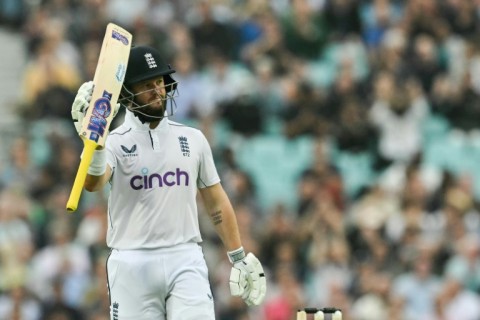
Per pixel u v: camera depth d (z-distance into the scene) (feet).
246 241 195.31
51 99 232.73
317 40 255.50
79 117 95.40
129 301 99.50
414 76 245.04
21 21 269.23
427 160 238.68
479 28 259.19
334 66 254.06
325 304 184.55
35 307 185.78
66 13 251.19
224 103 234.38
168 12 253.65
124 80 98.84
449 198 210.38
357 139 232.73
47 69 236.02
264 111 236.63
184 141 101.04
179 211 99.96
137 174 99.30
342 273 193.57
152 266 99.09
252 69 243.81
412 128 233.76
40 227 202.69
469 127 243.81
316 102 237.66
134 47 100.22
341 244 197.57
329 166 218.38
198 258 100.58
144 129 100.07
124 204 99.60
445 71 250.78
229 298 182.80
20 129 228.43
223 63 239.09
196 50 245.45
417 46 247.91
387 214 207.00
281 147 232.94
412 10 253.44
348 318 183.01
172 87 102.01
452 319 187.11
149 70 99.25
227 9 255.29
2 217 200.44
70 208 92.63
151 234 99.30
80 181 93.50
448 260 196.03
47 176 212.64
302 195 210.18
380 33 257.75
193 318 98.94
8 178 214.90
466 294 188.85
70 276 189.88
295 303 184.55
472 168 240.32
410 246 198.08
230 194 207.51
